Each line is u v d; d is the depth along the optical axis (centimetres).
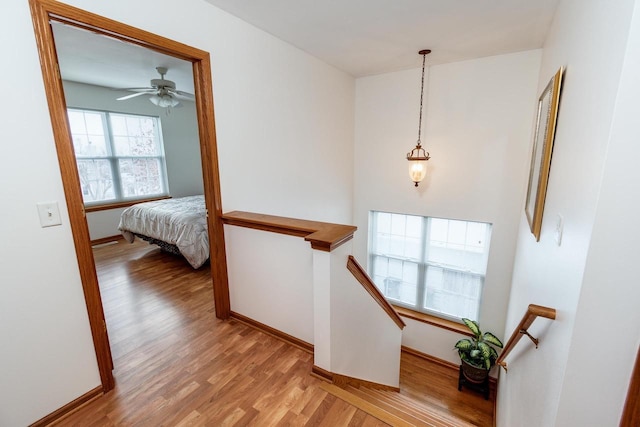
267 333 224
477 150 348
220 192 228
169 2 182
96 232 482
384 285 469
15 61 124
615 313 82
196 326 235
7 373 133
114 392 167
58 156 139
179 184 600
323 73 341
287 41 278
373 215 455
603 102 87
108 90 480
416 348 423
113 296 290
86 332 156
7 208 127
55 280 143
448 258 408
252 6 212
